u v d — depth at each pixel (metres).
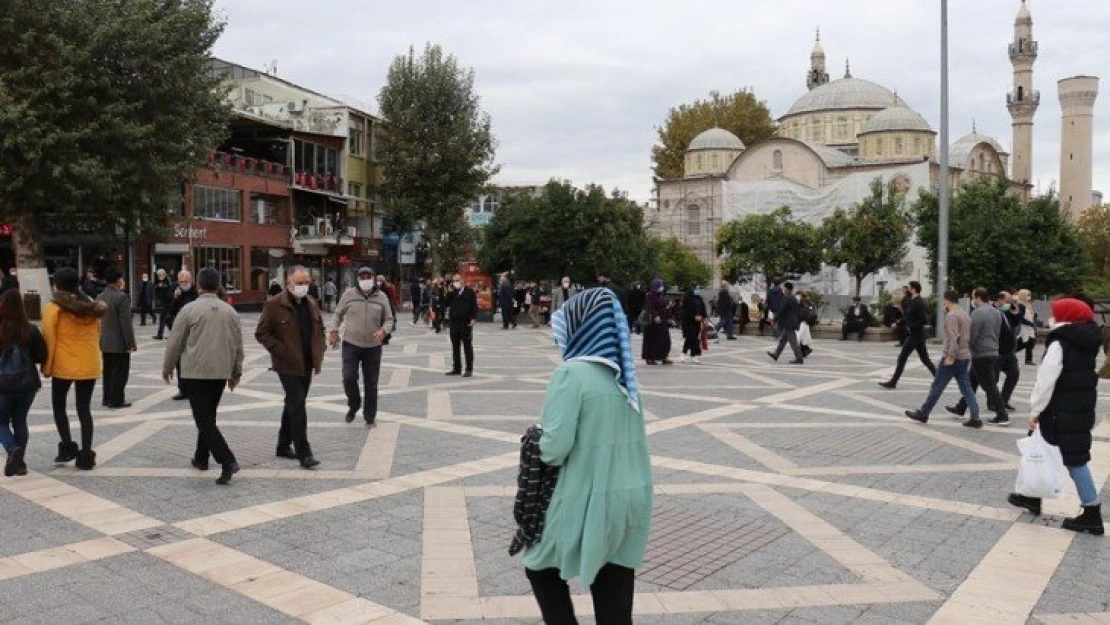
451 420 10.40
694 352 18.84
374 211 53.66
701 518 6.40
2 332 7.16
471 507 6.55
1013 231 32.19
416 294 32.75
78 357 7.54
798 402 12.37
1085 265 34.00
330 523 6.11
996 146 88.56
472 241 49.97
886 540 5.94
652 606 4.69
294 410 7.80
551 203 41.50
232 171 40.44
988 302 11.07
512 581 5.02
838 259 36.25
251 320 33.25
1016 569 5.37
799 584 5.06
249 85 50.16
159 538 5.72
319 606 4.61
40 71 23.44
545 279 42.19
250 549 5.52
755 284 46.25
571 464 3.29
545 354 19.75
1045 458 6.41
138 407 11.15
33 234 26.02
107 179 23.62
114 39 24.09
